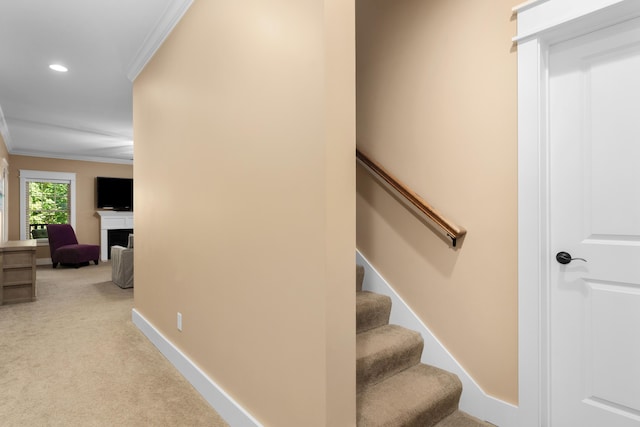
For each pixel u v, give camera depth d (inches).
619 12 53.9
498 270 66.8
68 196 313.7
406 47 83.4
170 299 101.8
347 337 53.1
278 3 58.5
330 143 50.6
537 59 60.6
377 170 85.1
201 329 84.1
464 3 71.9
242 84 67.8
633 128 55.3
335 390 51.3
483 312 69.2
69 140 249.4
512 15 64.3
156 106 110.9
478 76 69.6
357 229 97.0
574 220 60.7
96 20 100.0
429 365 78.3
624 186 56.1
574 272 60.7
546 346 62.3
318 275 51.2
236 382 70.3
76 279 228.1
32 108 179.0
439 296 77.2
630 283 55.5
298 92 54.5
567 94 61.5
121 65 129.7
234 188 70.6
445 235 75.8
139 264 130.6
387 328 83.2
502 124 66.0
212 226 78.7
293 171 55.7
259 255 63.5
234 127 70.4
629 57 55.6
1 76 139.3
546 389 62.4
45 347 111.3
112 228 327.0
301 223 54.2
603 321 58.0
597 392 58.4
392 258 87.4
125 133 230.2
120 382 88.3
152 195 115.0
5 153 250.7
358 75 95.3
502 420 65.4
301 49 53.8
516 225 64.2
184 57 91.0
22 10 95.1
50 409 76.0
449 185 74.8
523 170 62.1
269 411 61.1
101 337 120.4
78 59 124.7
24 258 170.2
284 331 57.7
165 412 75.2
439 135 76.7
